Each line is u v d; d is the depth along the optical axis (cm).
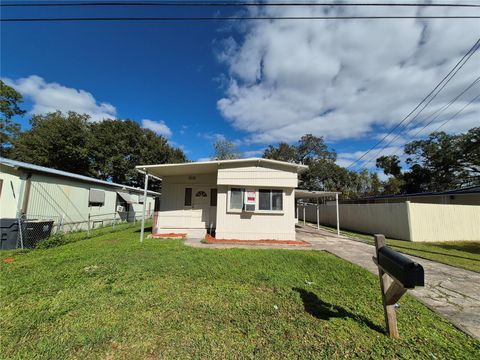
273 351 287
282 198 1125
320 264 678
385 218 1457
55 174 1204
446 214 1336
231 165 1109
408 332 338
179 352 281
